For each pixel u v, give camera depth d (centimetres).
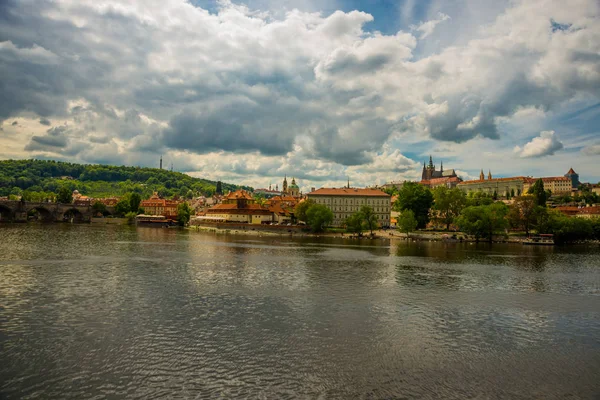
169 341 4484
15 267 8538
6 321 4994
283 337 4706
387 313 5825
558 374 3969
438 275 9069
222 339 4584
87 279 7506
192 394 3369
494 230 19075
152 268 8944
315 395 3412
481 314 5938
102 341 4425
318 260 11062
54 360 3925
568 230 18688
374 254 12938
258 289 7138
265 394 3397
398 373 3872
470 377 3850
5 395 3281
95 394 3331
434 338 4847
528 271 9994
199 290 6925
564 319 5803
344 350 4378
